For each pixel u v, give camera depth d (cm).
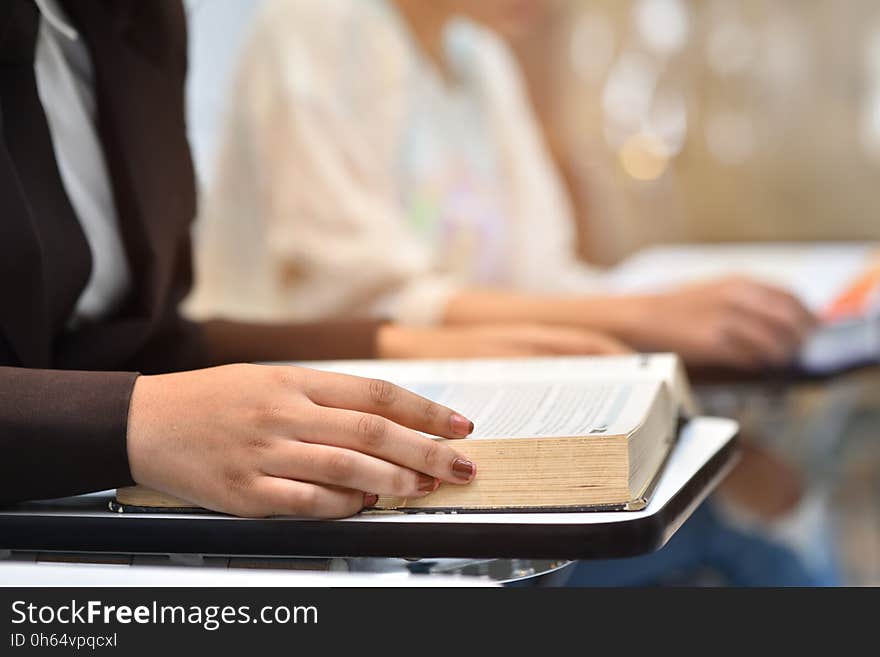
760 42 464
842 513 379
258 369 126
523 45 464
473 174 357
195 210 192
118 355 168
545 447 119
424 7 354
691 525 257
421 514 120
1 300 142
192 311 317
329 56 323
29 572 122
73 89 167
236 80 324
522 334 235
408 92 336
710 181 472
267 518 121
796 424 327
